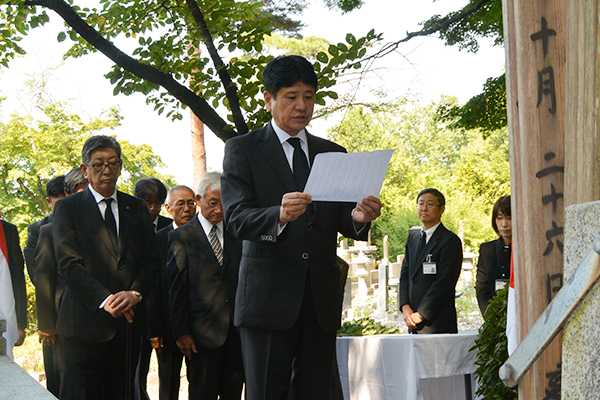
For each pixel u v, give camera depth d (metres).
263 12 7.77
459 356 3.77
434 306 5.05
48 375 4.89
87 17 5.37
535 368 1.75
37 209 16.62
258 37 5.01
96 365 3.73
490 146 39.53
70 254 3.74
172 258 4.27
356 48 4.59
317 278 2.54
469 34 7.67
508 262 5.20
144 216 4.06
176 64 5.25
